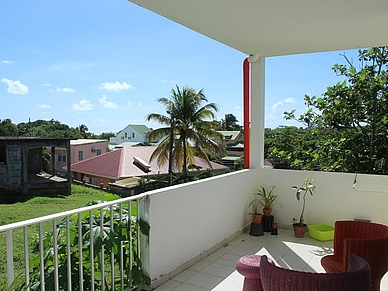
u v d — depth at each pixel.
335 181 4.46
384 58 6.36
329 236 4.27
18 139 21.81
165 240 3.03
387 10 2.97
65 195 22.61
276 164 6.27
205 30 3.59
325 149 6.25
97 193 23.41
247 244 4.14
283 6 2.88
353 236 2.65
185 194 3.33
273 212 4.91
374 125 5.90
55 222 2.09
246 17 3.16
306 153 6.36
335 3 2.81
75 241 2.49
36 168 27.45
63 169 30.95
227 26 3.44
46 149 28.23
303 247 4.04
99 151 36.47
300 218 4.56
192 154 20.88
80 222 2.28
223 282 3.04
